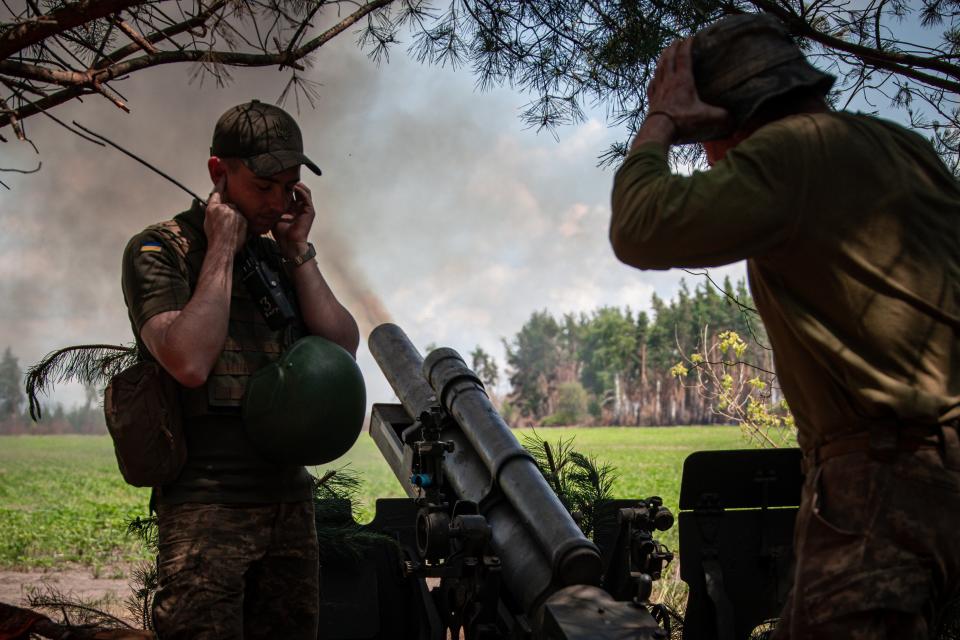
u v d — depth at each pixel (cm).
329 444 288
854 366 182
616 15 404
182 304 284
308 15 351
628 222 190
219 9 334
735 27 207
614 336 11081
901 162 191
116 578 890
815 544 185
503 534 338
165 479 276
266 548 288
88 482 2648
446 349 409
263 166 291
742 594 351
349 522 405
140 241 291
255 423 283
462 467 374
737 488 353
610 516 417
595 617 273
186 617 272
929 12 434
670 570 755
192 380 271
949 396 179
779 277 194
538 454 463
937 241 189
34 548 1123
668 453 4366
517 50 421
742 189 182
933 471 177
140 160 292
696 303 5391
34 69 308
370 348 450
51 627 249
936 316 183
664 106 205
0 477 2842
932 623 186
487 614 312
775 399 934
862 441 184
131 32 309
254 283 301
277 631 297
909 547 175
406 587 393
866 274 183
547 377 12481
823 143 187
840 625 179
